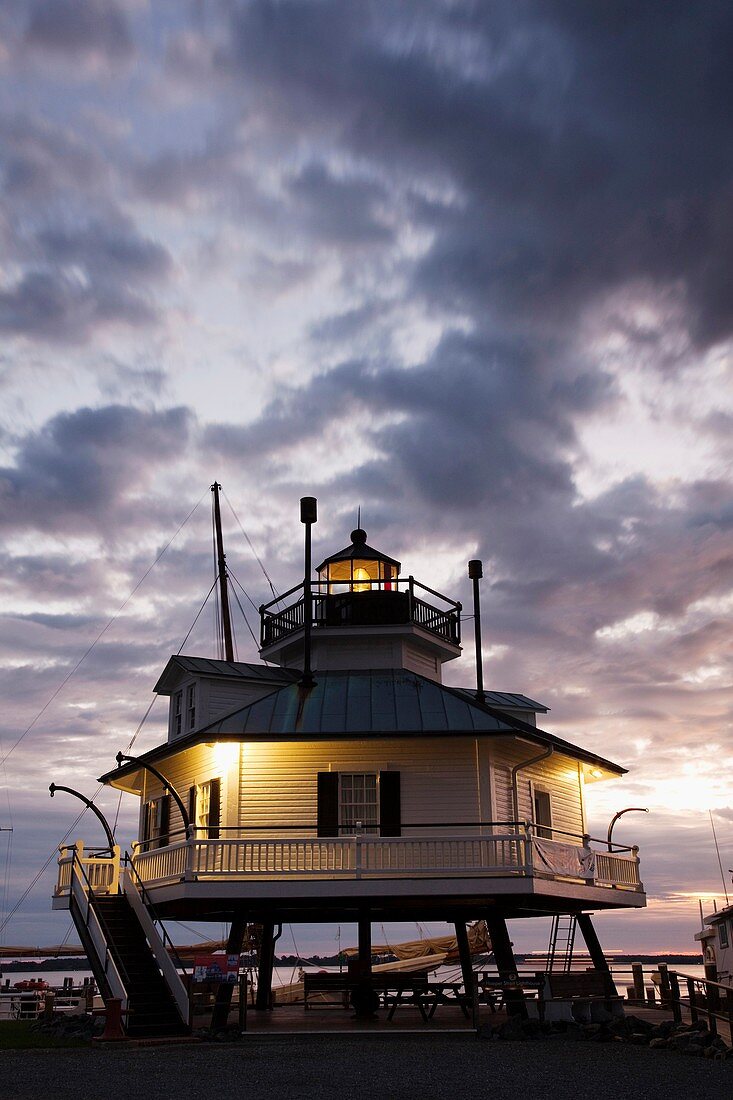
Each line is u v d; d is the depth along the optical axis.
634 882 31.17
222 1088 16.03
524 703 36.56
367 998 29.61
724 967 45.06
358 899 25.77
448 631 35.38
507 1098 15.50
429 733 27.52
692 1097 15.73
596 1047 22.44
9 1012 36.31
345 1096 15.38
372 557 35.97
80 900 27.86
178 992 24.33
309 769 28.23
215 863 25.55
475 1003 24.84
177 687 33.56
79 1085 16.31
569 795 32.31
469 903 26.50
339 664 33.31
